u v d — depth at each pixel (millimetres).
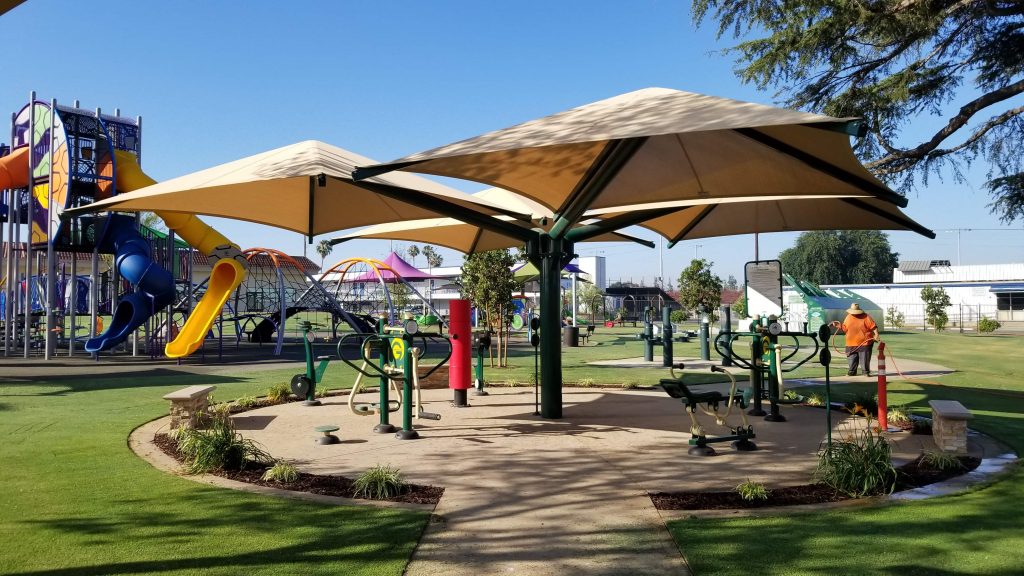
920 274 64000
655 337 18547
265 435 7516
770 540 3994
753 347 9148
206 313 19062
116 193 19641
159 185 7926
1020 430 7770
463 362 10070
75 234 19797
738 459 6293
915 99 13180
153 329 21453
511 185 7688
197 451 5844
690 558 3709
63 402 10180
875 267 81125
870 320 14578
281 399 10500
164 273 19219
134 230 20031
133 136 21156
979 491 5117
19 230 20891
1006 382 13305
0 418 8578
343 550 3826
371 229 12750
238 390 11938
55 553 3764
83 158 19953
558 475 5656
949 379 13875
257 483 5355
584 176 7586
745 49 13742
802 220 10906
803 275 85062
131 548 3850
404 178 8758
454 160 5828
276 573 3479
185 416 7695
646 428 8047
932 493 5047
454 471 5801
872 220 9930
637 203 8617
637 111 5934
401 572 3506
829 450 5500
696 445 6566
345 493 5074
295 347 24641
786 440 7266
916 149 13062
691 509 4691
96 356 18750
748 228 11852
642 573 3518
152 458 6277
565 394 11516
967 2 11805
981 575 3428
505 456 6418
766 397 9742
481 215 8797
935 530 4156
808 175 6598
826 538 4016
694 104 5840
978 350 22766
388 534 4105
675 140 6301
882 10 12180
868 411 9055
